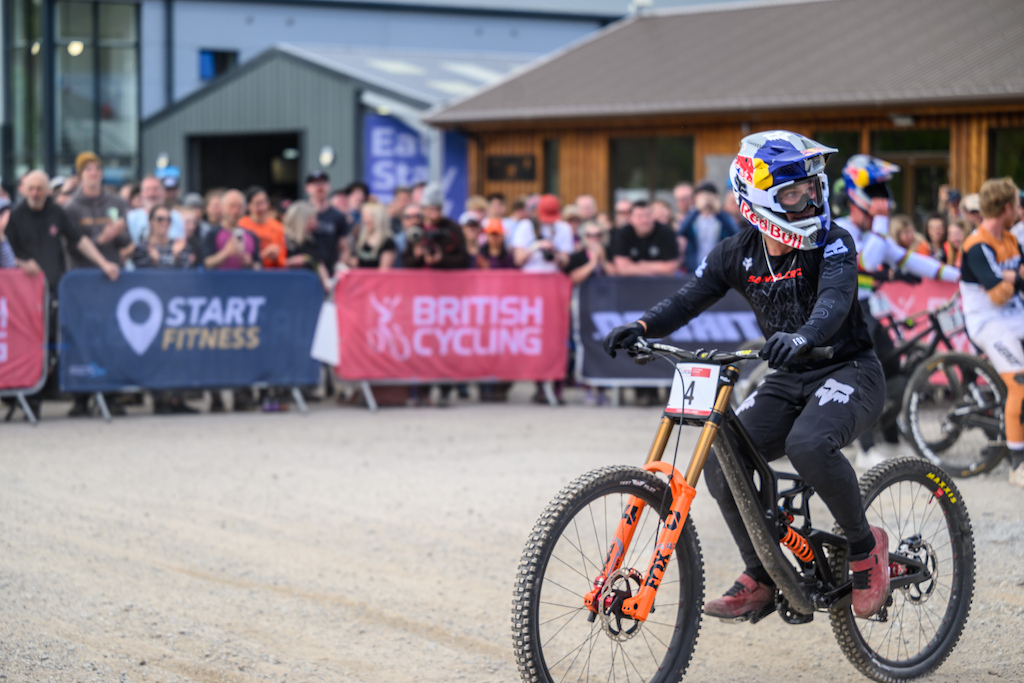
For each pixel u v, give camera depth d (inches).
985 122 1249.4
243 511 518.0
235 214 852.0
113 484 571.2
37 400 785.6
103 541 460.1
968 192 1263.5
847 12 1573.6
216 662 329.1
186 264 864.9
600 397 893.2
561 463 635.5
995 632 360.2
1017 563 429.7
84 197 820.0
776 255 299.3
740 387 741.9
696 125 1448.1
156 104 2459.4
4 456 643.5
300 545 461.7
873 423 308.5
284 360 836.6
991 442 585.3
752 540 291.4
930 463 332.2
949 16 1441.9
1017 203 560.7
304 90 1919.3
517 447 686.5
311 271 844.6
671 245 887.7
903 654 329.7
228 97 2039.9
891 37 1440.7
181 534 474.9
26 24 2459.4
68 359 777.6
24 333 765.3
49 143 2388.0
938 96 1237.1
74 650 333.7
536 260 895.1
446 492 559.8
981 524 489.4
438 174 1637.6
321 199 943.7
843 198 637.9
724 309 883.4
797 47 1497.3
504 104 1562.5
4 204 831.1
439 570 428.8
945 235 930.1
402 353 861.8
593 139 1526.8
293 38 2539.4
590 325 883.4
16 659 323.3
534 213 981.2
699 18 1748.3
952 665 335.3
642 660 336.8
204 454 656.4
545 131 1563.7
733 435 290.5
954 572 335.6
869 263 622.5
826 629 371.9
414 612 379.9
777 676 327.3
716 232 949.8
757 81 1418.6
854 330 306.8
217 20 2482.8
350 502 538.0
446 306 869.2
